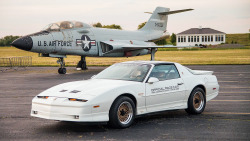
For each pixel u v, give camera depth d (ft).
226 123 21.53
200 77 25.39
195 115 24.48
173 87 22.88
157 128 20.08
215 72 67.97
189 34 406.62
